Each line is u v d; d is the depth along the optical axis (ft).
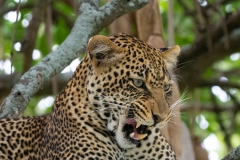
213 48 90.74
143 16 66.74
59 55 55.31
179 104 59.31
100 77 51.06
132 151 53.26
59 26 99.25
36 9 80.43
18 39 97.81
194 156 77.87
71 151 51.34
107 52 50.98
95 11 58.49
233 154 46.47
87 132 51.52
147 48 52.90
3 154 54.54
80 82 52.47
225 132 99.60
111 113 51.44
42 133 55.01
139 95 50.88
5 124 55.83
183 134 72.02
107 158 51.62
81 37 56.85
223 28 81.97
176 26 103.86
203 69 92.89
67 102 52.60
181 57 92.17
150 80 51.06
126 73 50.80
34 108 107.55
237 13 88.22
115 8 58.80
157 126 51.03
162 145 53.88
